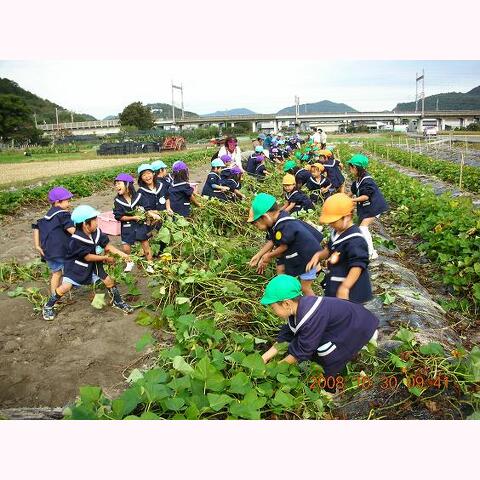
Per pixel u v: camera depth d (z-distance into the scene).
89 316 6.03
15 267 7.87
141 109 87.94
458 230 8.23
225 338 4.95
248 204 8.95
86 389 3.44
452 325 5.75
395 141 53.66
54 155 50.94
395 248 9.21
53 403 4.47
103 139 74.06
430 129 51.81
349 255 4.50
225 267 6.45
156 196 7.68
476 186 16.30
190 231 7.42
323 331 3.92
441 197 11.05
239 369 4.13
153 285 6.46
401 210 11.65
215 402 3.48
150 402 3.47
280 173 14.85
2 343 5.44
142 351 5.18
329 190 11.01
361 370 4.50
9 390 4.62
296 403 3.77
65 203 6.46
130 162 35.00
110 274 6.84
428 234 8.70
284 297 3.87
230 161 10.02
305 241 5.30
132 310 6.15
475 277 6.84
